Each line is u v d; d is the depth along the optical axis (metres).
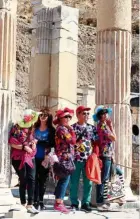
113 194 14.18
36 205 13.09
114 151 15.52
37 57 21.22
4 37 13.21
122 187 14.40
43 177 13.24
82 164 13.44
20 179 12.61
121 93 15.73
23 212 11.79
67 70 20.81
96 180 13.20
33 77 21.89
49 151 13.12
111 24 15.77
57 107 20.38
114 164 14.14
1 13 13.22
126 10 15.91
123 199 14.49
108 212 13.62
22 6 44.06
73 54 21.16
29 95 22.72
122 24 15.81
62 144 12.83
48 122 13.30
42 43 21.16
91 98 32.34
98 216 12.62
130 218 12.77
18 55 41.66
